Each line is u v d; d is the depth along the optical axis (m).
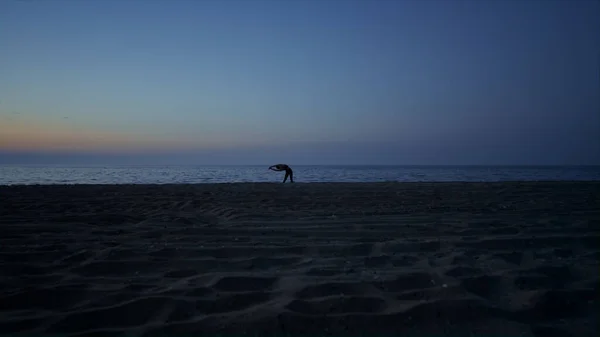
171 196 10.24
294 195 10.35
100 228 5.94
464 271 3.82
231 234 5.53
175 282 3.58
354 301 3.11
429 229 5.75
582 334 2.67
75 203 8.78
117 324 2.80
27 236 5.34
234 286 3.47
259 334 2.67
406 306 3.02
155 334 2.64
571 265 4.02
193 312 2.96
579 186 12.63
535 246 4.82
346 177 30.77
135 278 3.70
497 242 4.91
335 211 7.58
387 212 7.41
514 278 3.62
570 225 5.87
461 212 7.38
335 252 4.61
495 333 2.70
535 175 35.94
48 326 2.71
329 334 2.69
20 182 22.78
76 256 4.34
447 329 2.75
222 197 9.97
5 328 2.67
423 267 3.97
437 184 13.94
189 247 4.72
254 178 28.88
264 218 6.83
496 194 10.40
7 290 3.34
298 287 3.40
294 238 5.30
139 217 7.02
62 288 3.34
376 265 4.10
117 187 12.98
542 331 2.71
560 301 3.16
